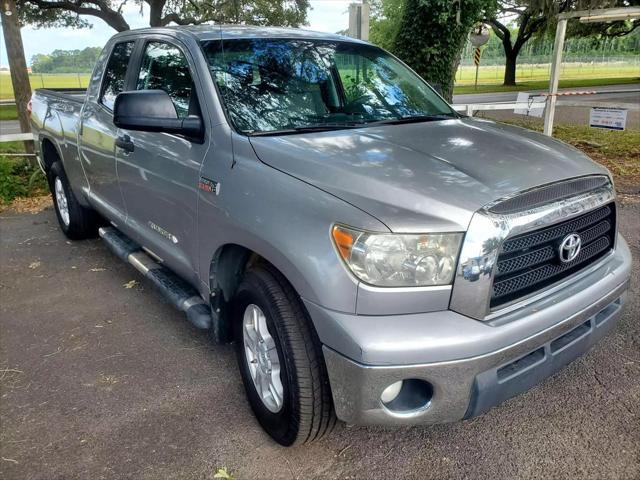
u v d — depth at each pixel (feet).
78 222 17.56
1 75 164.35
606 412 9.19
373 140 9.00
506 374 7.30
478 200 7.01
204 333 12.30
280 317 7.65
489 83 123.24
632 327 11.80
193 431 9.05
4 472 8.19
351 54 12.19
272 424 8.52
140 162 11.39
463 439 8.71
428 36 26.86
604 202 8.45
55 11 65.87
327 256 6.97
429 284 6.77
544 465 8.09
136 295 14.34
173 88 11.00
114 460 8.41
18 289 14.84
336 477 8.00
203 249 9.61
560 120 46.44
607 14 25.64
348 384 6.91
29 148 27.50
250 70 10.44
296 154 8.24
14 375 10.74
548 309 7.47
